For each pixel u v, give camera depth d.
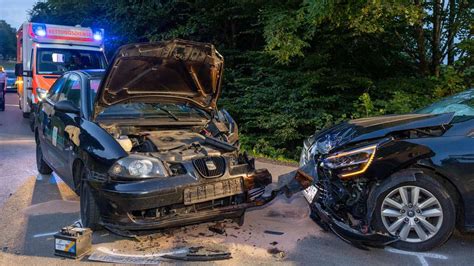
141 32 15.19
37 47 11.26
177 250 4.20
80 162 4.86
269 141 11.00
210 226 4.83
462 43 10.04
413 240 4.23
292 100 10.83
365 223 4.31
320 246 4.37
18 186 6.36
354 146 4.45
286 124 10.53
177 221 4.12
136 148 4.68
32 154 8.62
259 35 13.20
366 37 10.57
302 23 9.59
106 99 4.95
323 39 10.66
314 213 4.70
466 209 4.18
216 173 4.36
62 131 5.46
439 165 4.15
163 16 14.23
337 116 10.59
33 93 10.94
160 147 4.60
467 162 4.13
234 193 4.42
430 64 11.21
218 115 5.78
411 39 11.03
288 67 11.47
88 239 4.11
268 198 4.64
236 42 13.90
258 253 4.18
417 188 4.19
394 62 11.44
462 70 10.41
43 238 4.46
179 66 5.04
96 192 4.23
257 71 11.93
